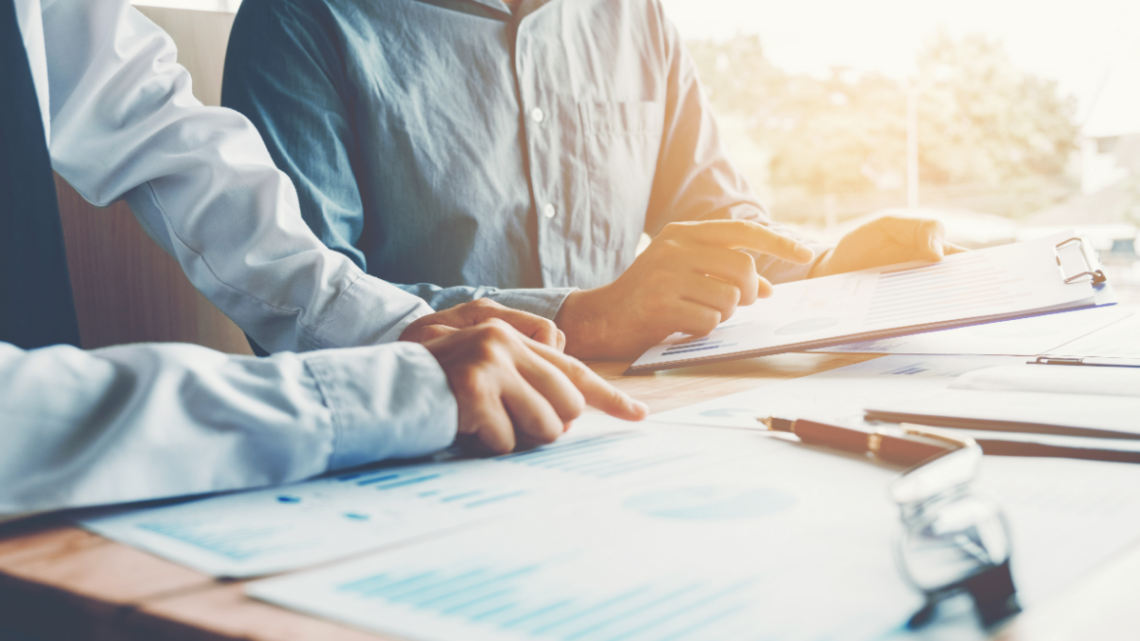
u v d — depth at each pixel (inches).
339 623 7.6
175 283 50.7
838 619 7.2
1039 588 7.8
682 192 60.4
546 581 8.5
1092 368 20.3
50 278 30.8
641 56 58.5
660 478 13.1
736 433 16.7
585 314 33.1
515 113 51.5
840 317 28.3
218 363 14.6
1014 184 666.8
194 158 30.1
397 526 11.0
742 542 9.6
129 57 32.8
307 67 43.9
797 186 713.0
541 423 16.2
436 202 48.3
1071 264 25.4
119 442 12.4
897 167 691.4
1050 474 12.1
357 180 47.3
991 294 25.8
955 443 12.0
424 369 15.8
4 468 11.6
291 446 13.8
